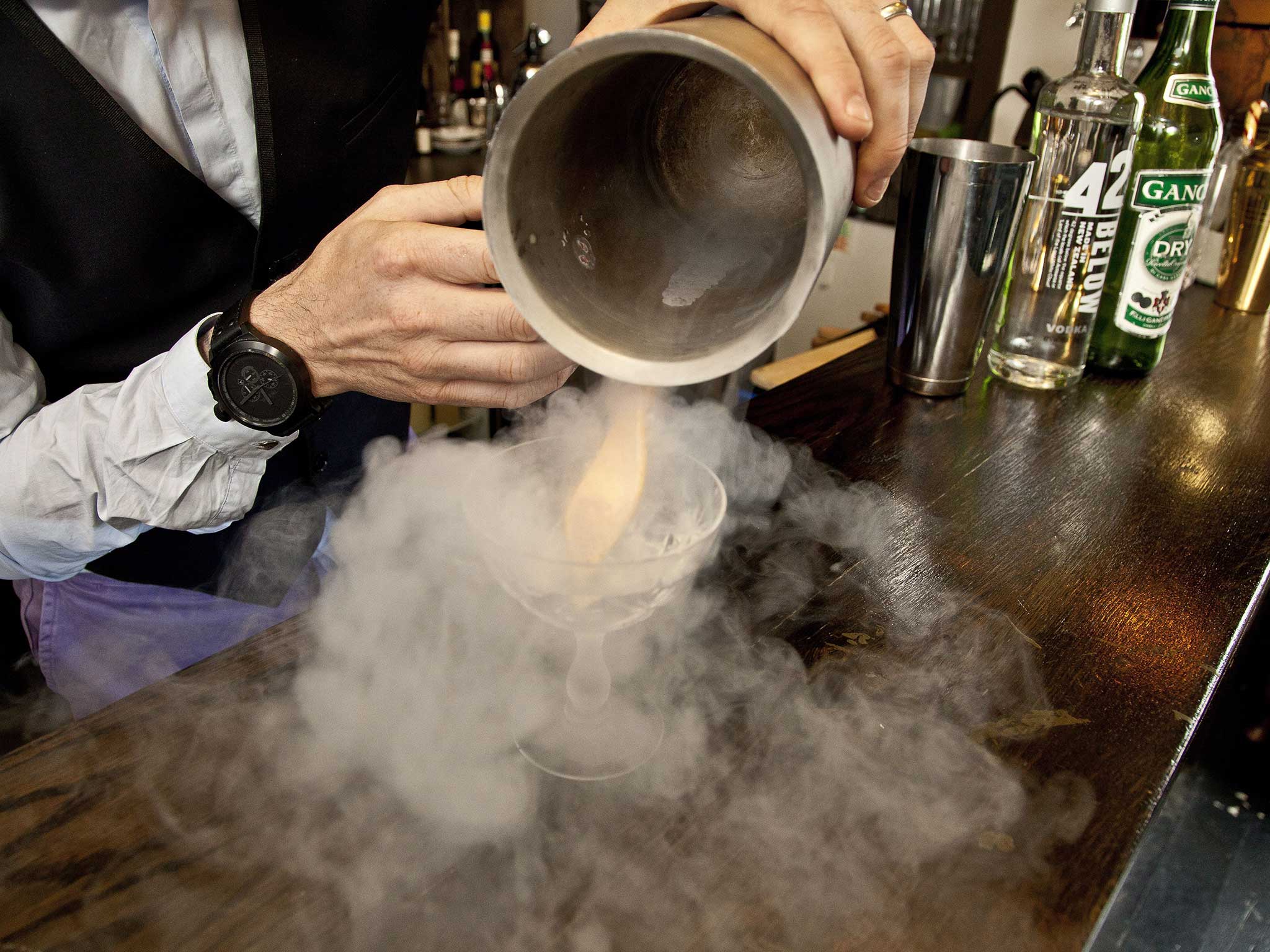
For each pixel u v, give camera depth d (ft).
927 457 3.02
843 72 1.37
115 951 1.38
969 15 6.48
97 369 3.00
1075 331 3.49
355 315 2.08
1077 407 3.46
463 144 7.92
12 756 1.73
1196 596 2.33
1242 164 4.45
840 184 1.43
